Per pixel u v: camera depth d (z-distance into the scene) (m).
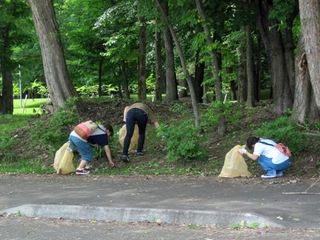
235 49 21.38
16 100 45.81
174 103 18.80
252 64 18.02
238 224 7.30
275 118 14.23
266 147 10.64
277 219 7.25
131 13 21.67
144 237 6.81
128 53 23.39
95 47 25.56
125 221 7.96
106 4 23.98
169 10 14.26
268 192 9.16
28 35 25.41
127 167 12.73
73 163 13.23
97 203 8.70
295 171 11.00
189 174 11.59
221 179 10.78
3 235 7.19
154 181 10.88
